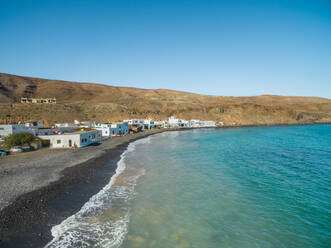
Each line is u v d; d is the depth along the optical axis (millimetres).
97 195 18906
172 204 17375
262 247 11859
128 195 19109
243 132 95250
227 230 13633
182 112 167875
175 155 38406
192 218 15102
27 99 136625
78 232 13008
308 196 19062
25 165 27891
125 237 12617
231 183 22719
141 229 13562
